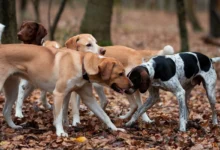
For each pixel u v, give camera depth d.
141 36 27.23
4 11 10.31
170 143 6.93
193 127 7.93
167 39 26.27
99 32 14.37
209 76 7.95
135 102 8.45
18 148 6.69
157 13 53.09
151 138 7.15
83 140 6.89
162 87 7.54
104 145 6.80
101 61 7.00
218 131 7.62
